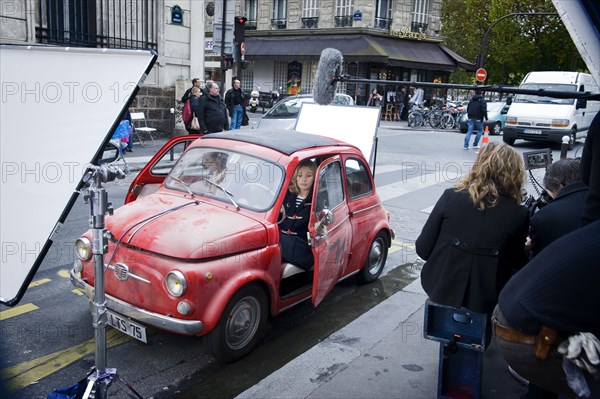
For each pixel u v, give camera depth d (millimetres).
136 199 5211
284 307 4527
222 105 11125
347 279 6125
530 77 19109
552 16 27141
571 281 2113
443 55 33312
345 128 7473
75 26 13070
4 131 2391
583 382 2154
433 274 3264
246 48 33625
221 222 4168
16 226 2336
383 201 9789
